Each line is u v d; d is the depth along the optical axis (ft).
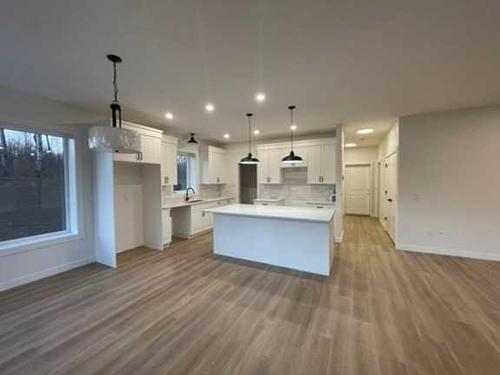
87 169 12.99
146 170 16.33
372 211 27.55
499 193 12.96
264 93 10.71
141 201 16.55
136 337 6.98
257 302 8.96
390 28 6.23
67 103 11.95
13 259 10.23
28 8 5.36
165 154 16.60
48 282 10.70
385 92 10.70
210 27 6.15
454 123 13.61
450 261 13.08
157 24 6.01
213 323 7.66
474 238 13.51
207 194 23.26
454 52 7.39
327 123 16.39
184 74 8.80
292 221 12.26
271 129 18.19
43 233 11.87
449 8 5.49
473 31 6.35
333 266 12.54
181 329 7.36
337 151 16.93
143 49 7.16
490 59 7.81
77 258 12.56
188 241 17.87
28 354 6.30
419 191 14.60
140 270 12.13
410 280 10.77
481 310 8.33
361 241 17.20
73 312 8.30
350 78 9.21
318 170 18.88
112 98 11.19
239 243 13.94
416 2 5.30
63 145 12.49
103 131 6.65
